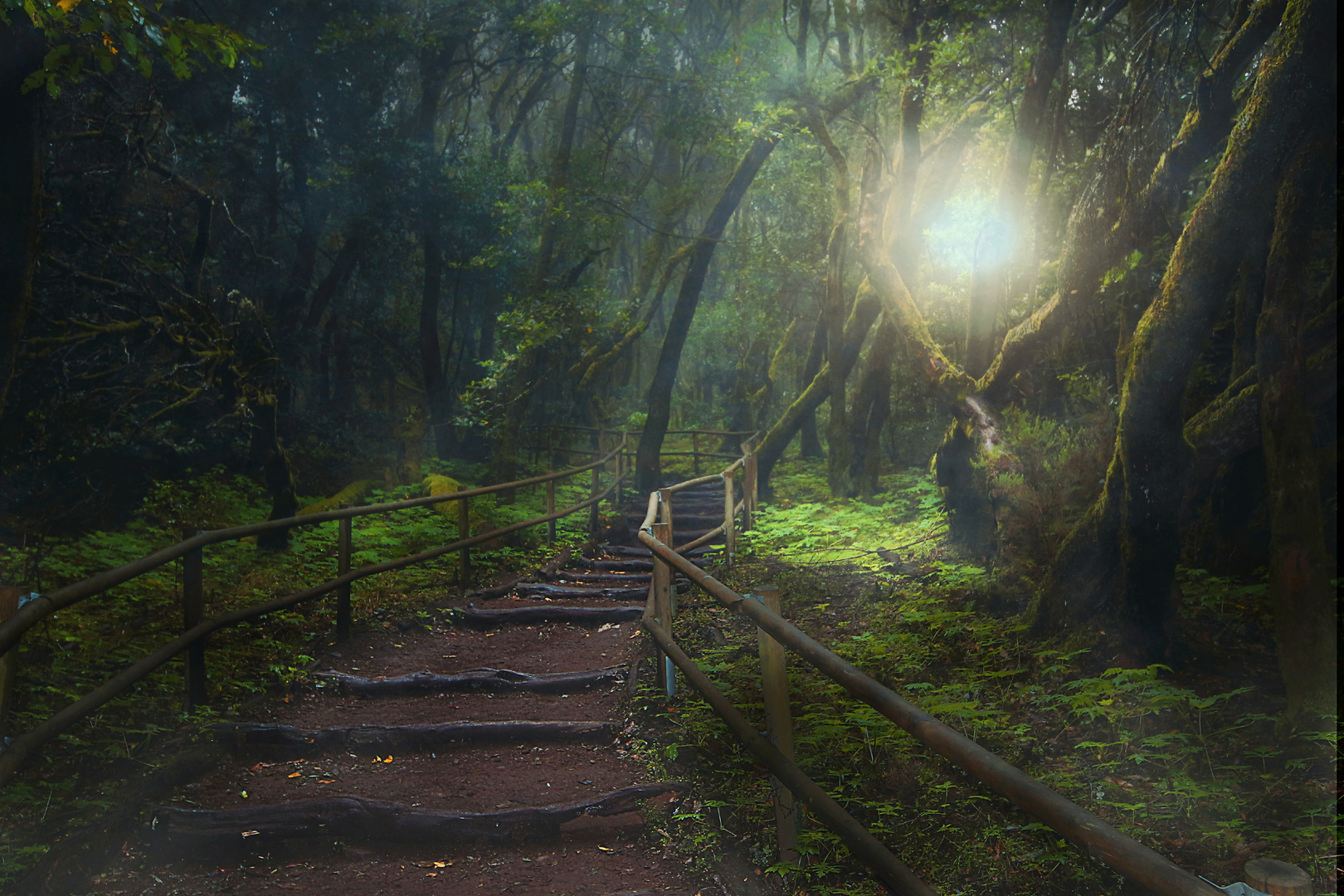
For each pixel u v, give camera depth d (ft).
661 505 23.43
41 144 18.44
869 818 11.80
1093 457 21.34
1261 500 20.11
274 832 12.12
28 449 28.19
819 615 24.17
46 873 10.39
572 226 52.24
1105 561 17.33
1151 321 16.08
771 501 51.47
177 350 34.47
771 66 45.09
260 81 52.21
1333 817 10.57
